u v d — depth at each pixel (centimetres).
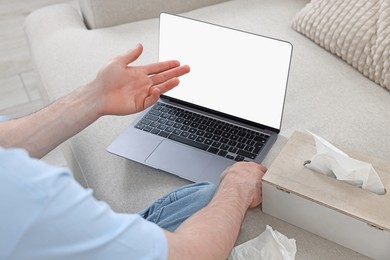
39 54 148
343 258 82
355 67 125
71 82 131
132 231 53
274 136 105
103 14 155
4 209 44
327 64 129
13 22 252
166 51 117
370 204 78
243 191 87
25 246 45
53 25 159
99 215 50
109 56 140
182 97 117
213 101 112
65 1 270
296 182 83
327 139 105
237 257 82
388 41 114
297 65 129
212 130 108
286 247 82
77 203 48
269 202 88
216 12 158
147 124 112
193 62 113
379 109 112
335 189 81
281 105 103
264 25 148
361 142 104
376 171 85
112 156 107
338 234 82
